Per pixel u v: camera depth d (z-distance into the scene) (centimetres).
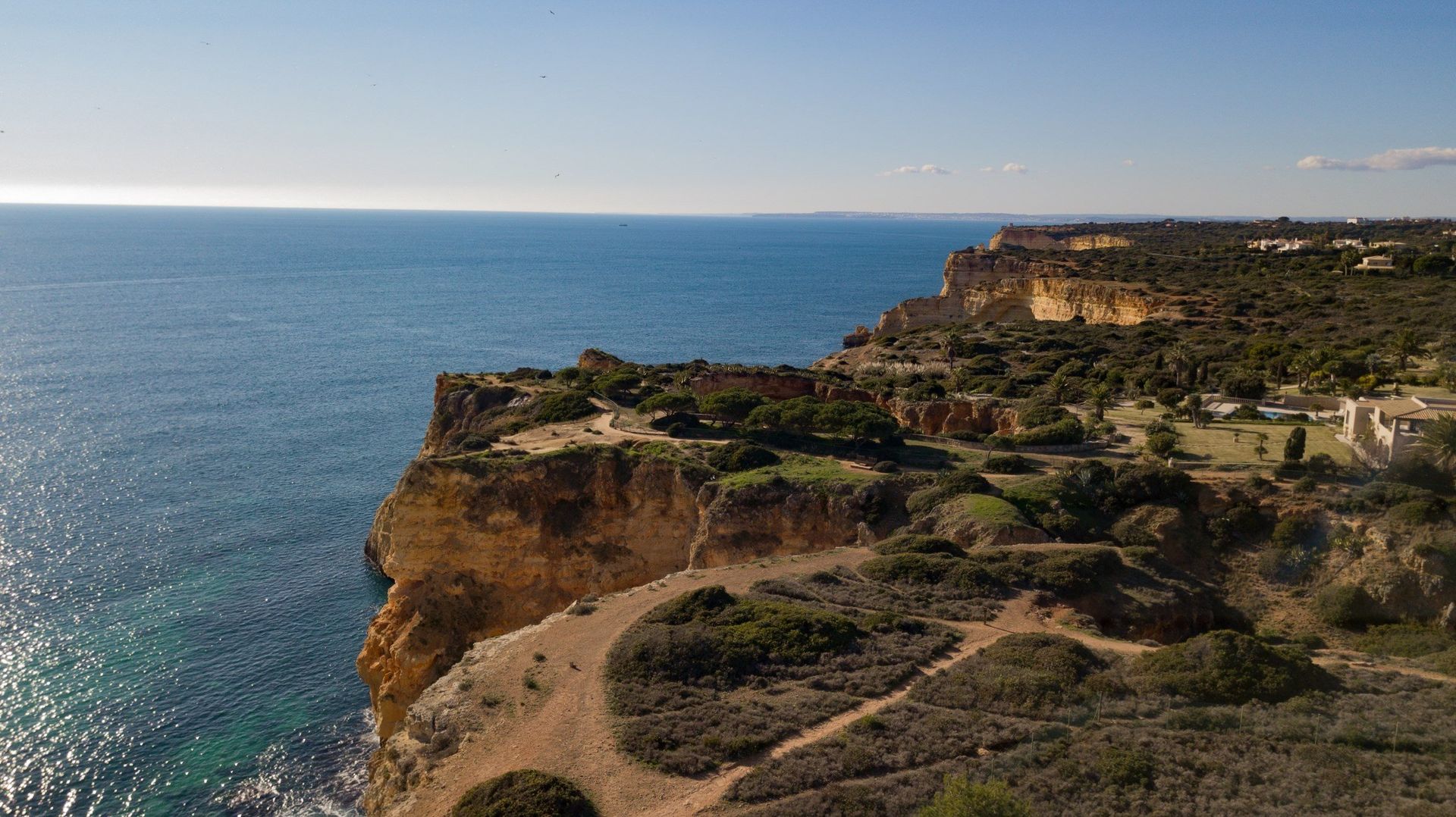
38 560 6719
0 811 4228
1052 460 5850
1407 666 3269
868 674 3125
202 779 4556
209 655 5594
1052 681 2909
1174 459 5434
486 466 5525
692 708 2953
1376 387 7156
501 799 2470
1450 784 2248
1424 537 4141
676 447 5962
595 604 3953
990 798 2155
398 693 5059
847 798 2373
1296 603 4244
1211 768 2397
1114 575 4128
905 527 4903
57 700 5059
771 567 4344
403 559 5400
